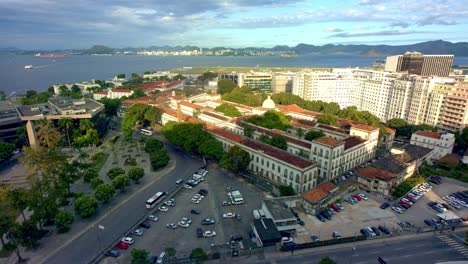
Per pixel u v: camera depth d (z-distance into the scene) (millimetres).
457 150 170625
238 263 76812
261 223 87375
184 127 152625
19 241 77812
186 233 91000
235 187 121812
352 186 116812
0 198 80875
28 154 98688
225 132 157625
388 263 77562
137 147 170250
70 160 148000
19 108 188875
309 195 103312
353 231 91812
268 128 170375
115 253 79750
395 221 97625
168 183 123875
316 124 181000
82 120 167000
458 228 94125
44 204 89000
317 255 80250
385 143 170375
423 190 119062
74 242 86188
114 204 107062
